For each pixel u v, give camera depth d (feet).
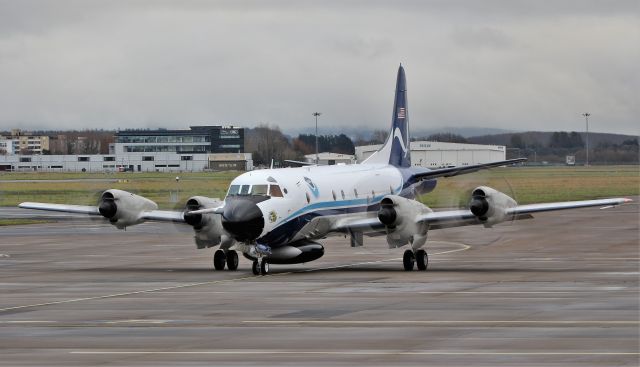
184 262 374.43
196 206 340.59
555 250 414.62
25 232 565.94
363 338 184.34
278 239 324.80
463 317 211.41
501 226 563.89
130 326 204.23
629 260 362.53
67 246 461.37
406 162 444.14
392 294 257.34
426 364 157.69
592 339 179.63
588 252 402.11
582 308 223.92
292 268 342.44
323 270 333.01
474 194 329.72
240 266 354.54
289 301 244.63
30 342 184.03
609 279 291.99
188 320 212.64
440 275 311.06
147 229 588.91
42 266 361.30
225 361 162.40
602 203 328.49
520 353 165.99
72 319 216.54
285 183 331.36
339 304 237.04
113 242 485.97
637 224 583.58
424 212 332.60
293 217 328.70
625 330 190.08
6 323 210.59
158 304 242.58
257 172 333.62
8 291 276.82
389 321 206.69
